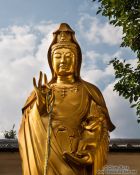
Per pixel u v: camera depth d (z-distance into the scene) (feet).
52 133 37.47
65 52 40.47
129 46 43.21
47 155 36.37
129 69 43.32
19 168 42.50
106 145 37.93
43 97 38.68
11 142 42.93
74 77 40.88
